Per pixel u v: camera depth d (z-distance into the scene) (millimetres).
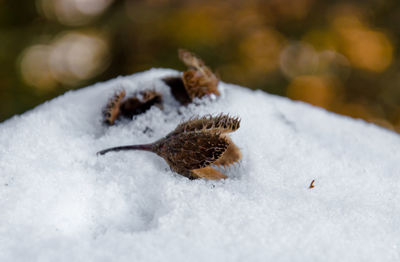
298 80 816
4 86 709
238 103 264
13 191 226
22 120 250
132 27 799
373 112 833
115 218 228
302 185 241
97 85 284
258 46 812
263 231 219
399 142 278
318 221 224
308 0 821
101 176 236
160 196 232
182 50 266
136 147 242
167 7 828
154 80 268
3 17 782
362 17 818
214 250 214
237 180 240
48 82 766
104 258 212
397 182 247
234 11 837
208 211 224
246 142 251
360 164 252
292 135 258
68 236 221
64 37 818
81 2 835
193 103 262
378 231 224
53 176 231
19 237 218
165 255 213
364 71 830
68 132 250
